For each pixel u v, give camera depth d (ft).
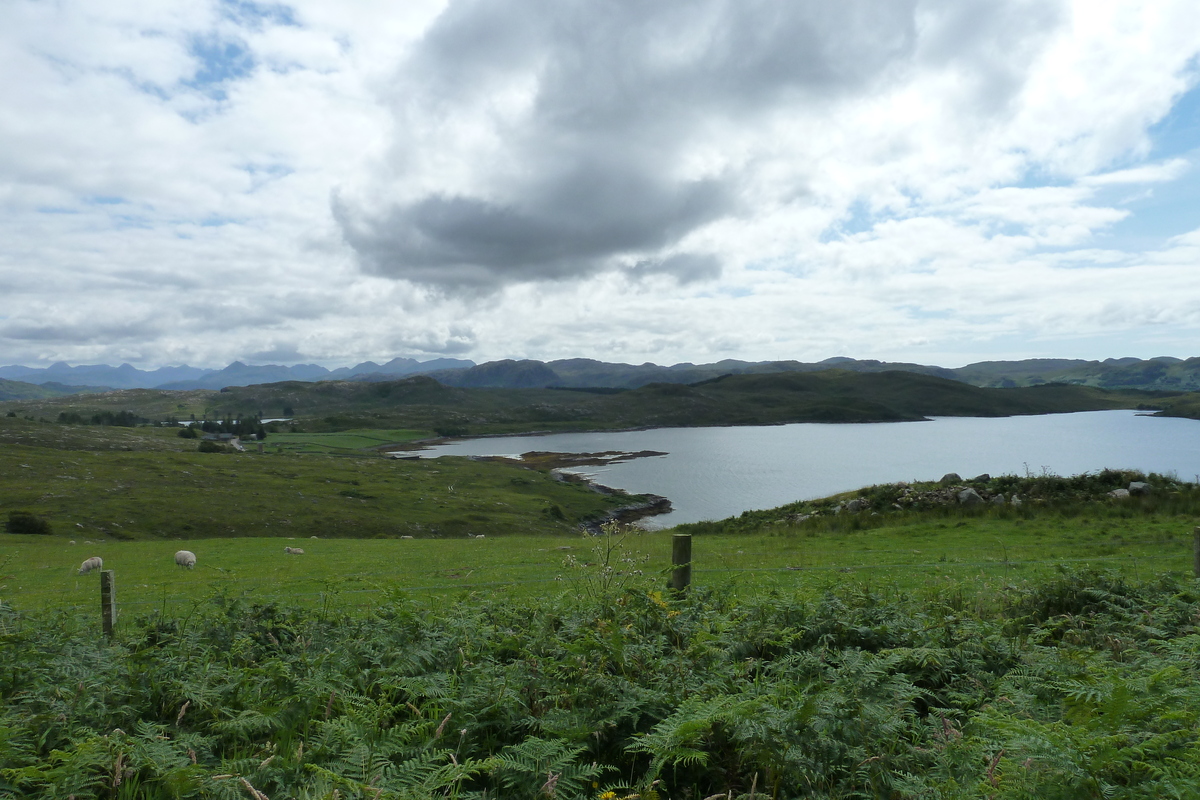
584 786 15.83
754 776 14.67
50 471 372.79
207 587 59.47
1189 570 46.83
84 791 14.21
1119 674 17.80
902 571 52.11
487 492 418.51
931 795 14.14
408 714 19.86
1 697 19.45
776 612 28.22
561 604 32.04
